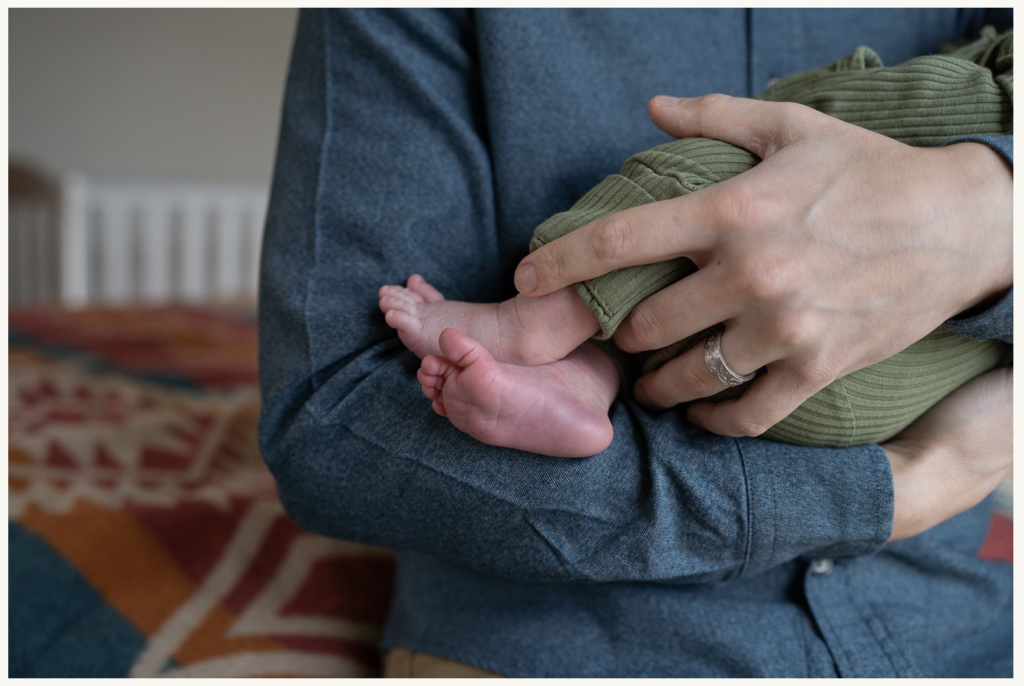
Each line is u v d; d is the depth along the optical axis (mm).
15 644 745
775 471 551
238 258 3027
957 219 456
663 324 510
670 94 708
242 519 976
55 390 1396
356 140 635
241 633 794
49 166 2799
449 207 631
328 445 579
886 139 493
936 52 822
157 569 871
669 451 554
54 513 936
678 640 621
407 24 659
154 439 1211
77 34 2738
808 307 461
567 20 674
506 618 656
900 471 576
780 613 628
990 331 498
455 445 552
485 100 655
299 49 690
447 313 580
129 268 2842
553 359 566
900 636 624
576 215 548
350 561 929
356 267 611
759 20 748
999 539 962
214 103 2965
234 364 1675
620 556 550
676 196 524
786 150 504
